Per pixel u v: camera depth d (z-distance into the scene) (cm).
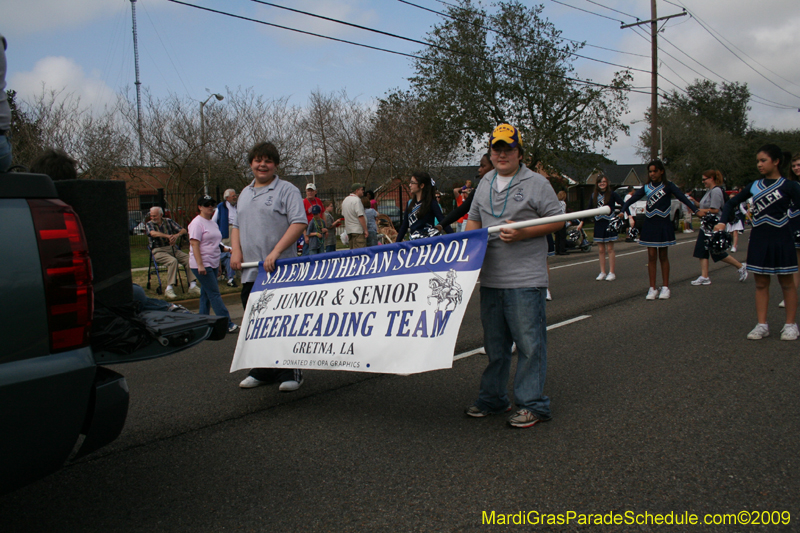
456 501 271
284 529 254
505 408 384
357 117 2730
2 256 206
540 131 2850
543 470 299
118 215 305
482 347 580
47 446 216
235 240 469
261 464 322
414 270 365
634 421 362
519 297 348
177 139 2409
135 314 291
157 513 272
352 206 1234
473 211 381
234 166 2428
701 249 941
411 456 323
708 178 930
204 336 293
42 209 219
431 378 475
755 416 363
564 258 1562
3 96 244
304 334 404
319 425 378
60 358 218
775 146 537
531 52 2816
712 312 704
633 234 958
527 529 246
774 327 611
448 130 2905
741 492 270
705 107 7788
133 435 375
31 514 276
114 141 2141
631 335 600
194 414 411
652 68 2439
